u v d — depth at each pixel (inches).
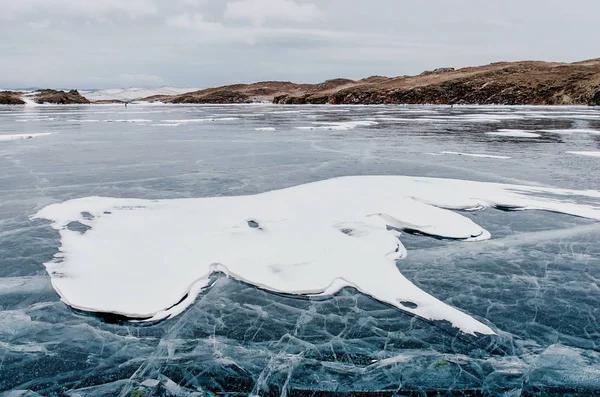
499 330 206.4
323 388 169.9
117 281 240.8
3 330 206.1
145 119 1732.3
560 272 264.7
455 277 258.5
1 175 529.3
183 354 189.6
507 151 726.5
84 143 858.1
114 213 362.3
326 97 4335.6
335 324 211.3
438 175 523.8
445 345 195.3
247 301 229.8
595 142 843.4
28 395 165.9
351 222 335.3
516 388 168.7
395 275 253.6
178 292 230.5
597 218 359.6
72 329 206.4
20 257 280.5
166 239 299.6
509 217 365.4
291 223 332.5
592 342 197.3
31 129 1202.6
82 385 171.3
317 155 692.7
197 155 697.0
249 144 847.7
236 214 355.6
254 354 189.9
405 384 171.6
